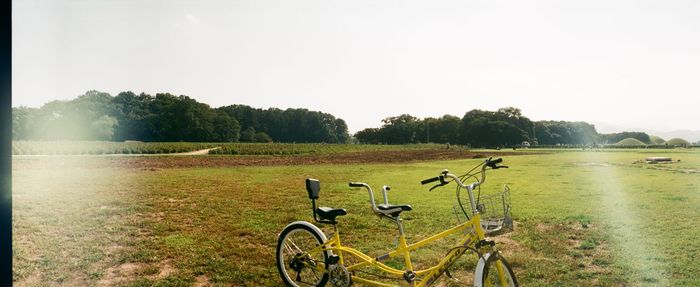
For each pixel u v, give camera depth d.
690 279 5.34
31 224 8.44
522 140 129.12
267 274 5.54
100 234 7.70
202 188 14.84
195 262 6.05
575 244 7.15
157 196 12.65
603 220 9.02
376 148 75.62
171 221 8.92
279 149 55.12
